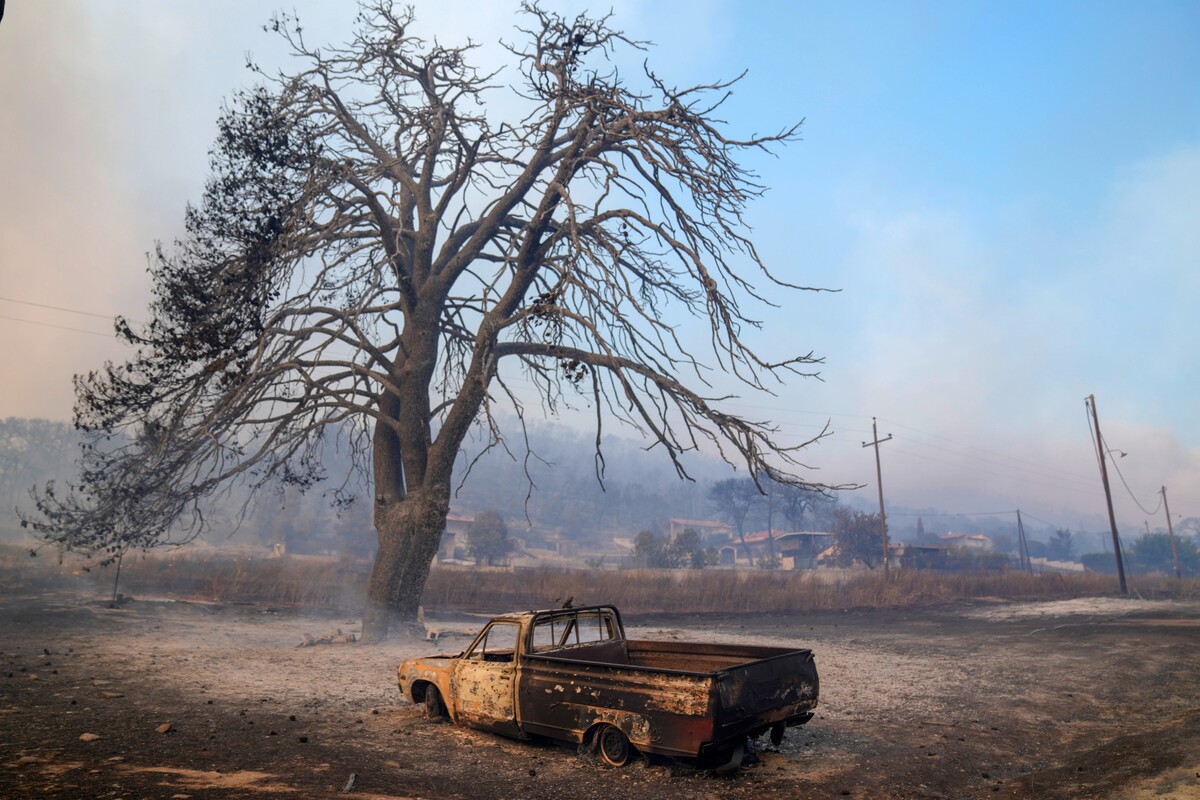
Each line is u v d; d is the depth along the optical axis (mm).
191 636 19016
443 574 33844
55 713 9602
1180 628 25078
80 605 22750
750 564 110500
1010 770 8391
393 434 21031
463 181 21969
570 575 36719
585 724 8016
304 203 18312
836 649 20078
